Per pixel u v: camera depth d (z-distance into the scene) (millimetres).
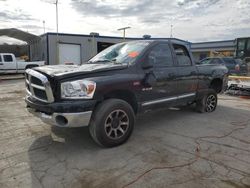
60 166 3156
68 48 24656
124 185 2730
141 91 4059
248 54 17188
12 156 3441
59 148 3717
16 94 9203
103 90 3482
